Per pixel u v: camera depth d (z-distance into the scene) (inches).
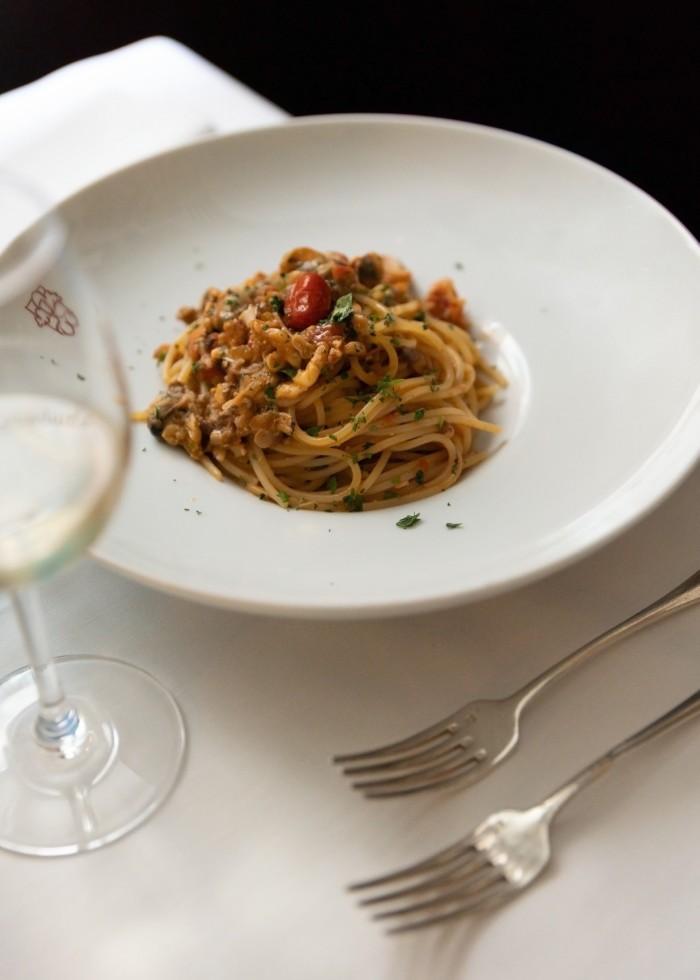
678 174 59.9
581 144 62.8
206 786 19.4
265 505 23.0
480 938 17.6
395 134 29.5
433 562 20.8
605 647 21.0
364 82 67.4
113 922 17.9
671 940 17.6
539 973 17.3
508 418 26.3
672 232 26.1
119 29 67.9
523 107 64.4
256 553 21.3
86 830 18.8
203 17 67.3
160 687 20.7
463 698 20.5
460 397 27.1
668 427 22.7
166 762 19.6
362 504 24.9
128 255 27.9
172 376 26.5
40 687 19.6
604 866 18.3
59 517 16.5
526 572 19.7
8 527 16.3
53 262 16.6
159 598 22.0
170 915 18.0
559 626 21.5
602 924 17.8
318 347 25.6
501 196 28.8
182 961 17.5
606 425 24.0
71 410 16.9
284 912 18.0
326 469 26.4
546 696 20.4
